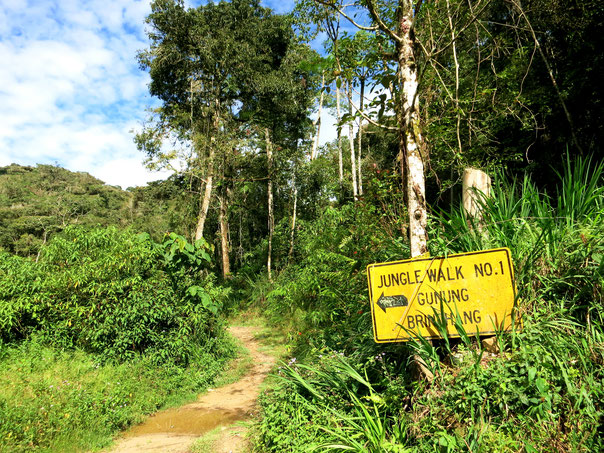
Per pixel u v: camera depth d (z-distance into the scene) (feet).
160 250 25.71
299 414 11.46
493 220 10.69
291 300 32.53
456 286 8.98
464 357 8.59
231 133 64.75
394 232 16.90
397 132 11.13
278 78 66.49
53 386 16.69
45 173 360.69
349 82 11.56
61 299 22.58
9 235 220.02
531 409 7.21
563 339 8.25
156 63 61.87
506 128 30.09
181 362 23.90
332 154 78.43
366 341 12.91
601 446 6.43
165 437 15.71
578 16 26.27
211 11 62.03
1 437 13.04
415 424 8.07
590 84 27.89
